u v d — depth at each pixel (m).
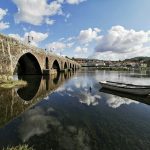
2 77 30.16
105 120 15.17
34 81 41.03
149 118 15.91
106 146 10.38
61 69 92.81
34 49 47.78
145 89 25.70
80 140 11.00
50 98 23.53
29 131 12.10
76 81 45.97
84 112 17.41
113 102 22.33
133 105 20.95
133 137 11.77
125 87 28.44
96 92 29.55
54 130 12.48
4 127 12.71
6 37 31.03
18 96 23.39
